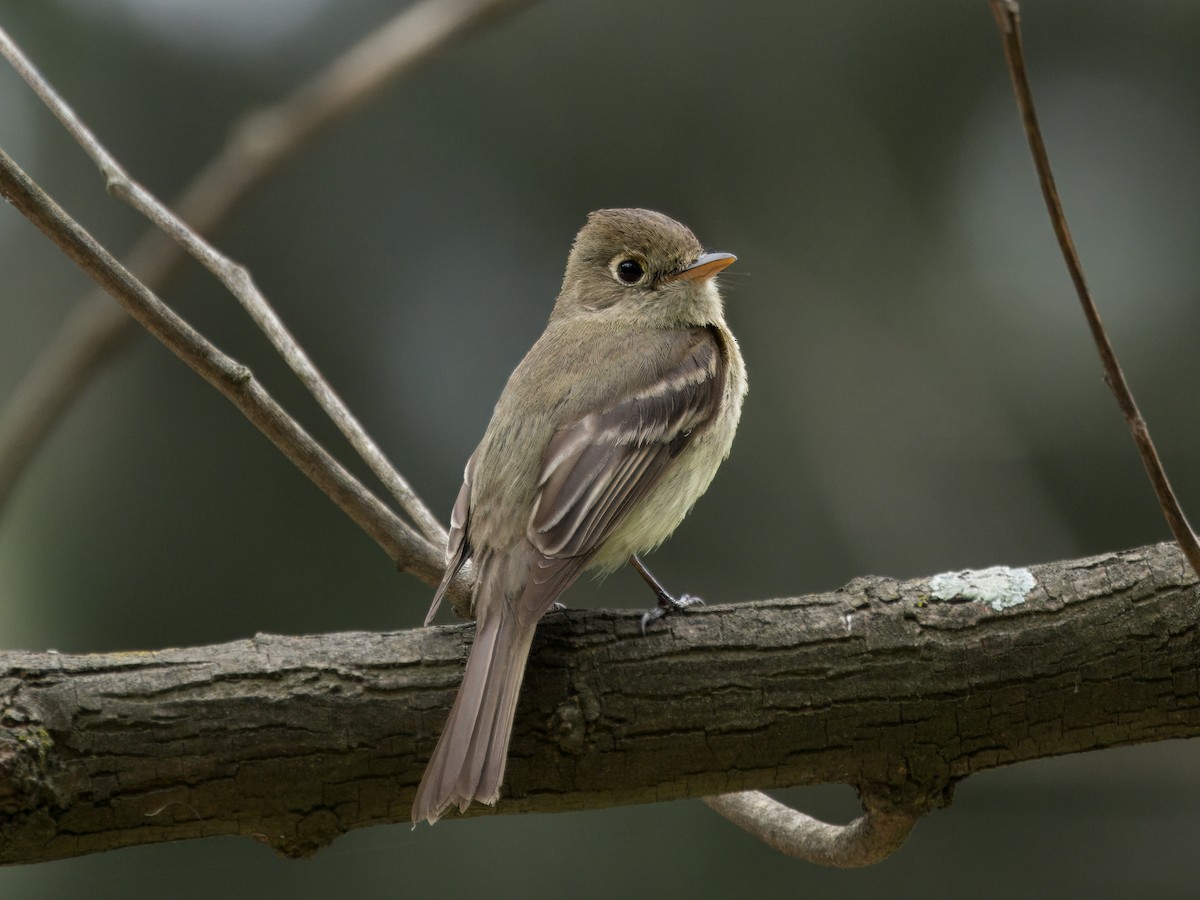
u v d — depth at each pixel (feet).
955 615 21.88
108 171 24.49
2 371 37.63
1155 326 39.63
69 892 34.45
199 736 19.88
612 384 26.61
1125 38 40.78
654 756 21.29
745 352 40.96
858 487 39.91
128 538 36.55
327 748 20.29
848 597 22.25
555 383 26.63
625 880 35.60
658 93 40.75
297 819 20.43
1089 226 40.63
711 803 25.27
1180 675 21.75
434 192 39.91
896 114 41.27
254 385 21.90
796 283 41.11
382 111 39.60
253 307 24.79
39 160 37.81
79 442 36.73
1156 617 21.84
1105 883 35.63
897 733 21.56
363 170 39.52
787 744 21.48
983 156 41.34
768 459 40.34
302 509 37.29
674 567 39.73
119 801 19.62
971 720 21.65
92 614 36.14
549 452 25.25
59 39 37.83
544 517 24.17
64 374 32.19
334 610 37.04
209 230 34.30
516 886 35.45
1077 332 39.96
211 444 37.19
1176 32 40.52
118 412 36.94
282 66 38.68
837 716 21.45
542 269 40.11
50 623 35.96
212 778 19.93
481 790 19.34
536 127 40.29
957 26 40.93
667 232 30.37
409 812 20.81
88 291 38.11
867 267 41.09
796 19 40.83
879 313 40.96
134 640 36.17
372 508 22.91
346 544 37.37
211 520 36.94
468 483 25.68
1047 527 39.01
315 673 20.54
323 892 35.24
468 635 21.49
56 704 19.56
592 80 40.52
